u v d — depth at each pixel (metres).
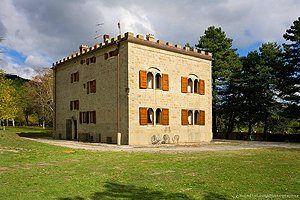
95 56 33.28
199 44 47.53
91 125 33.31
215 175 11.88
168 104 31.45
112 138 29.92
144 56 29.78
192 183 10.39
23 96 76.88
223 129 52.75
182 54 33.38
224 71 45.78
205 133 35.28
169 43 32.09
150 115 30.12
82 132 34.94
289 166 14.33
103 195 8.76
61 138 39.84
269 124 44.84
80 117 35.47
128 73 28.42
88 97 34.19
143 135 28.98
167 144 29.69
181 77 33.06
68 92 38.59
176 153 20.33
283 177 11.48
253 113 43.19
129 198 8.43
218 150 23.27
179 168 13.55
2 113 55.03
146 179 11.07
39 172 12.48
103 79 31.78
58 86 41.41
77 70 36.75
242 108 43.25
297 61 35.91
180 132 32.34
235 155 19.28
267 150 23.42
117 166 14.10
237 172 12.56
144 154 19.36
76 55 36.66
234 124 49.31
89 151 20.86
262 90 41.69
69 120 38.50
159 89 30.73
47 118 67.00
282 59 37.59
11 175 11.80
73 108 37.22
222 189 9.53
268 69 41.44
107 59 31.31
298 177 11.50
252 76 42.19
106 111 31.03
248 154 20.05
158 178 11.27
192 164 14.77
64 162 15.42
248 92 42.69
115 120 29.67
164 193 9.02
